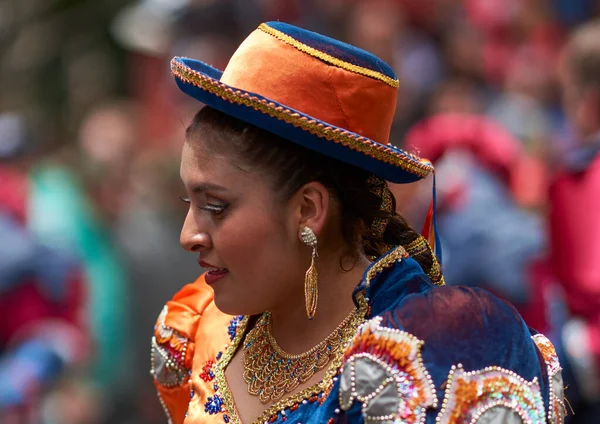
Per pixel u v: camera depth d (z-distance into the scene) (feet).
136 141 43.45
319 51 10.52
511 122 35.83
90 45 52.26
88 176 39.22
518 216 26.21
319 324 11.10
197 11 45.27
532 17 40.63
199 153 10.73
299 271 10.98
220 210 10.69
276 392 11.12
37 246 26.27
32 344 25.95
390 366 9.98
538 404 10.03
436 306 10.21
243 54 10.76
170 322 12.69
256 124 10.34
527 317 25.02
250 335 11.69
